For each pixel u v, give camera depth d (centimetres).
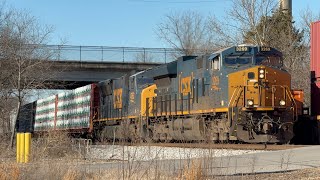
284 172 1535
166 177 1408
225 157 1936
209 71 2709
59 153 2538
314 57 2794
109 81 4097
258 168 1631
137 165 1528
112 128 3812
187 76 2952
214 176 1445
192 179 1347
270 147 2273
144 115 3397
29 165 1780
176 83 3095
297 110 2731
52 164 1684
